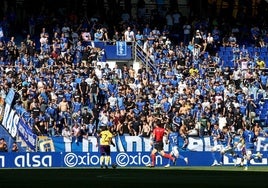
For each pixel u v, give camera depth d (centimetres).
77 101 9144
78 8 11219
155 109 9244
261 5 12144
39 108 8769
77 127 8606
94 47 10512
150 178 5825
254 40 11700
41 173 6581
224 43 11350
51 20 10850
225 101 9738
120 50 10656
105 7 11431
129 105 9288
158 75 10131
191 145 8869
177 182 5356
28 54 10025
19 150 8350
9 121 8288
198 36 11106
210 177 6000
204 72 10469
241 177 6038
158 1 11869
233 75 10481
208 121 9225
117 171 7006
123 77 9969
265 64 11306
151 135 8606
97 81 9494
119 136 8650
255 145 9006
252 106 9825
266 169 7838
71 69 9806
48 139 8500
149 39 10912
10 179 5653
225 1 12194
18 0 11038
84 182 5334
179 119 9144
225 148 8775
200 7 11981
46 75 9506
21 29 10806
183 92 9800
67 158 8250
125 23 11219
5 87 8975
